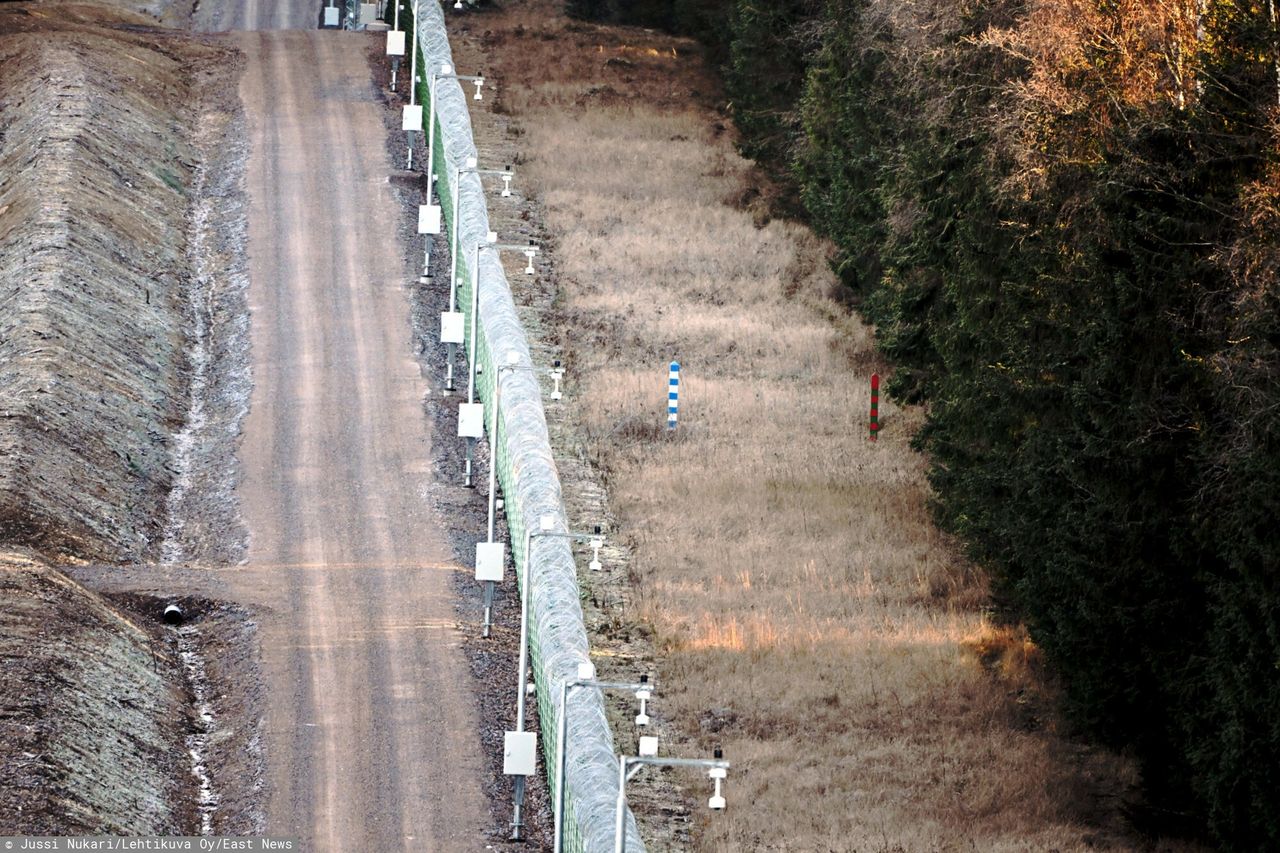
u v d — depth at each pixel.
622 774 37.03
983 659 61.88
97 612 54.97
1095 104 53.00
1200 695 48.75
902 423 84.81
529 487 59.31
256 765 49.47
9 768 44.19
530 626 55.47
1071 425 53.62
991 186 59.59
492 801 48.66
